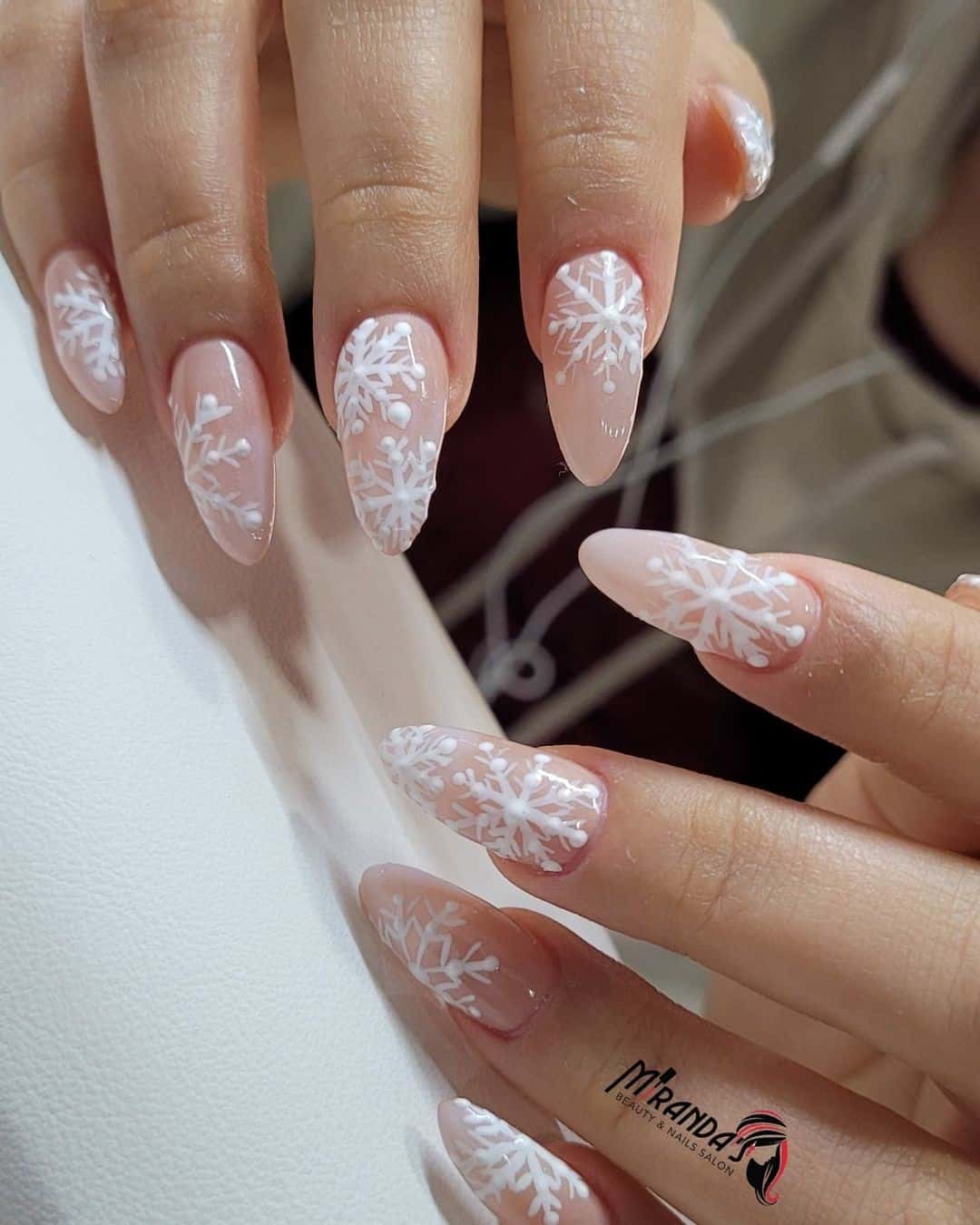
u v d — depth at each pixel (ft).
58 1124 0.77
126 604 0.97
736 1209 0.97
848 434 2.77
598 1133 0.99
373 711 1.22
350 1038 0.90
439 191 0.93
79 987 0.79
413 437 0.95
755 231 2.74
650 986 1.03
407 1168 0.89
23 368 1.05
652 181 0.97
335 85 0.93
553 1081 1.00
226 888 0.87
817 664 0.96
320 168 0.95
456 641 2.84
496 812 0.98
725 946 0.97
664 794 0.98
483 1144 0.92
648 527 3.01
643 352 1.01
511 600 2.90
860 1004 0.95
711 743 2.77
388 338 0.95
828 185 2.66
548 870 0.99
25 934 0.79
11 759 0.84
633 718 2.78
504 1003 0.99
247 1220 0.79
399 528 0.98
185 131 0.96
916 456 2.61
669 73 0.97
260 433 1.00
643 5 0.95
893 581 0.99
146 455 1.10
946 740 0.96
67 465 1.01
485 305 3.22
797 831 0.96
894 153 2.46
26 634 0.89
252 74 1.00
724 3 2.61
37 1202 0.76
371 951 0.98
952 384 2.51
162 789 0.88
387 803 1.14
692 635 0.98
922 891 0.94
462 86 0.94
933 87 2.35
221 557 1.10
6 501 0.94
